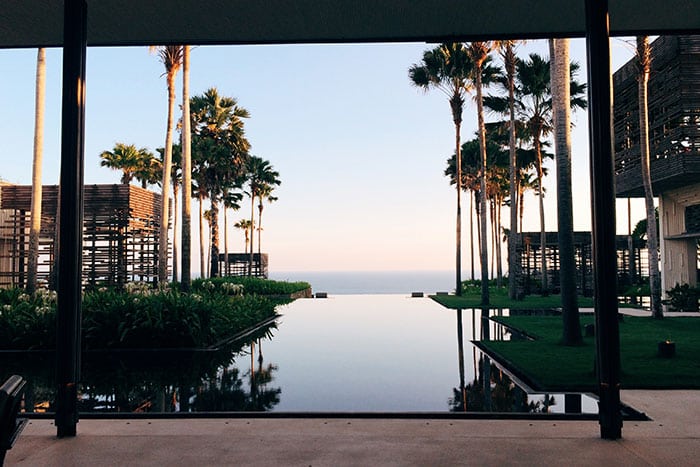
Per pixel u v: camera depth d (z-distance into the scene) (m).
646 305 25.70
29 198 25.84
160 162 44.28
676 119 21.27
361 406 6.60
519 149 38.72
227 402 6.85
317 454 4.25
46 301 15.15
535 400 6.80
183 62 19.31
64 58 5.05
